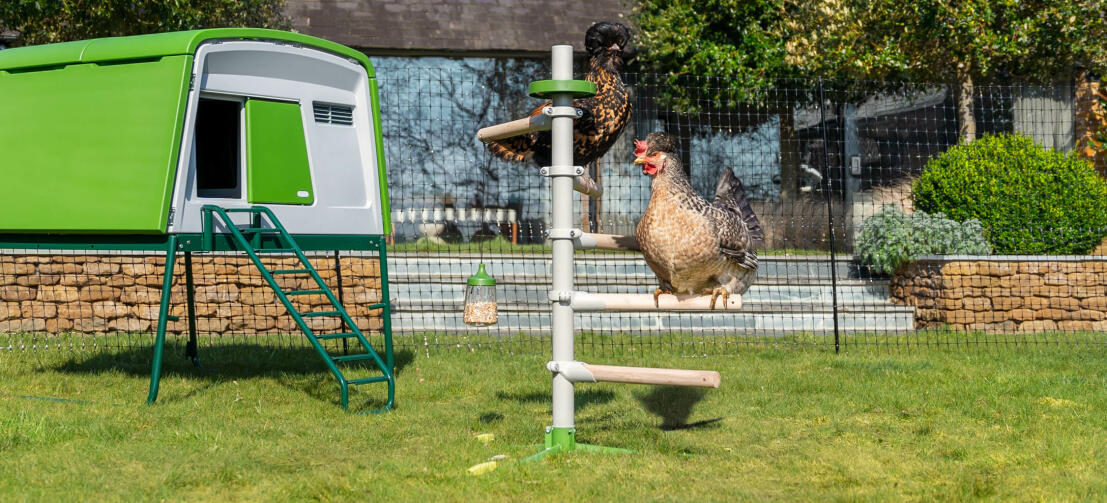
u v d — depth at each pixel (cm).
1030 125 1812
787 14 1730
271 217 727
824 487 480
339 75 809
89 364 890
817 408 691
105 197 705
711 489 470
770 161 1936
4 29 1550
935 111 1870
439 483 482
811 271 1421
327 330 1124
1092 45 1596
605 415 677
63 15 1495
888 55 1614
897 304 1317
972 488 466
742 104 1828
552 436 555
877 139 1912
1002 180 1380
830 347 1066
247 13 1630
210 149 932
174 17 1487
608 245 571
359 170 820
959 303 1223
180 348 985
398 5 1892
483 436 589
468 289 644
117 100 709
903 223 1323
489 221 1881
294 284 1119
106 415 644
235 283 1108
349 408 689
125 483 478
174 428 606
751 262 535
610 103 676
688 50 1706
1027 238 1341
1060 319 1242
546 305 1234
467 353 986
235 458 526
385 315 815
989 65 1638
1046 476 495
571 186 550
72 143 723
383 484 477
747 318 1249
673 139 530
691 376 518
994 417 659
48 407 676
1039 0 1630
